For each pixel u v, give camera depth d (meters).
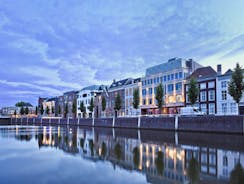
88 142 29.25
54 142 29.59
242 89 38.59
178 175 13.02
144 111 73.94
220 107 50.44
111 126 68.69
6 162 16.75
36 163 16.41
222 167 14.78
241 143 26.02
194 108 47.81
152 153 20.17
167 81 66.31
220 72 53.16
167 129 48.50
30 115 158.25
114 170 14.27
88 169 14.52
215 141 28.14
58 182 11.80
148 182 11.76
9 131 52.53
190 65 64.50
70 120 96.19
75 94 119.00
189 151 20.95
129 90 80.00
